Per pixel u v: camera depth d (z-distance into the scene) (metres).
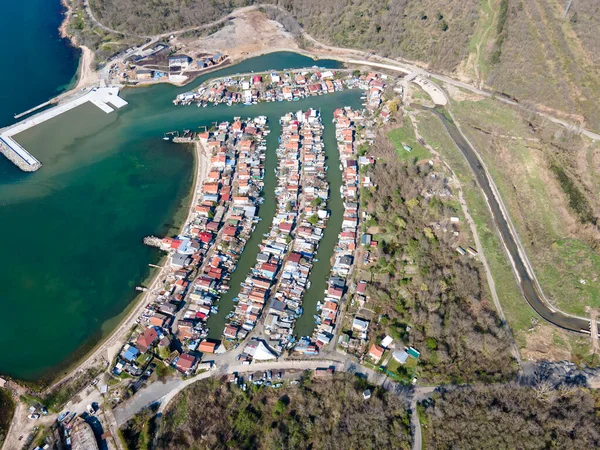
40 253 122.81
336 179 142.25
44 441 85.38
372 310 106.94
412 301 107.81
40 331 105.62
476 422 84.44
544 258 116.81
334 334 102.81
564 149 142.50
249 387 93.38
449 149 150.75
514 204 131.88
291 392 92.31
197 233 124.50
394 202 133.25
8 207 135.62
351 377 93.25
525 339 100.38
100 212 134.50
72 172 148.12
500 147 149.50
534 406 86.06
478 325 102.44
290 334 102.81
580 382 91.31
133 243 125.56
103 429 87.06
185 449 83.62
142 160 152.38
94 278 116.75
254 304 107.81
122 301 111.62
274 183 140.75
